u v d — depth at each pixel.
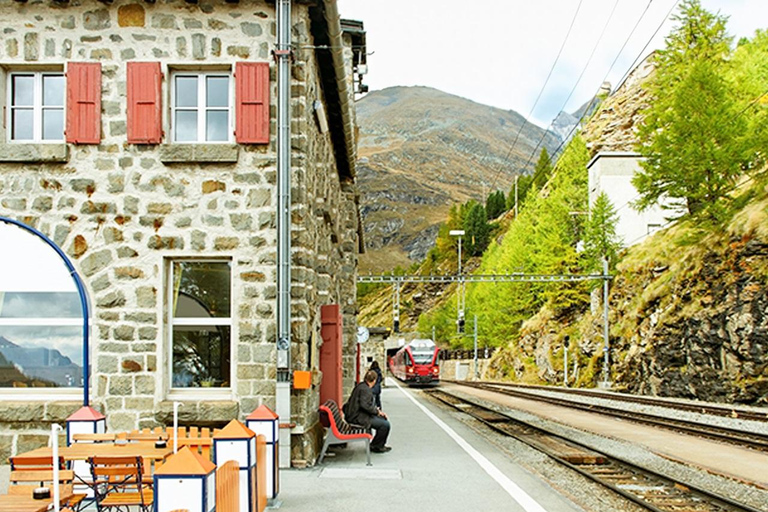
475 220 150.50
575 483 11.19
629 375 41.00
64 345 11.35
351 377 24.59
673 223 49.91
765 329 29.62
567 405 29.88
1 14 11.53
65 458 6.99
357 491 9.55
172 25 11.59
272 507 8.54
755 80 44.84
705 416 23.88
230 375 11.40
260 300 11.33
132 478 8.02
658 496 10.42
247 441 7.40
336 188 18.78
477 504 8.82
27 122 11.70
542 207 67.44
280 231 11.19
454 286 143.00
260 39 11.60
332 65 13.86
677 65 48.12
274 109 11.59
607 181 56.59
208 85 11.86
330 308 14.40
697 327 33.91
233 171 11.48
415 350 55.59
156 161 11.46
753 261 31.80
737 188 40.44
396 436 16.31
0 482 9.84
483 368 75.81
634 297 44.41
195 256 11.41
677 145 38.25
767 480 11.88
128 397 11.11
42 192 11.38
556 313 60.69
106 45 11.54
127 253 11.34
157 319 11.23
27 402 11.02
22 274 11.37
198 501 5.75
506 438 17.09
